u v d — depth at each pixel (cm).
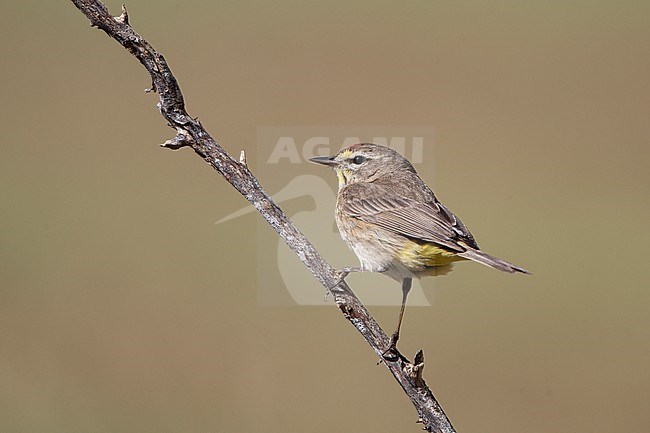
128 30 561
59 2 2041
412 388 563
